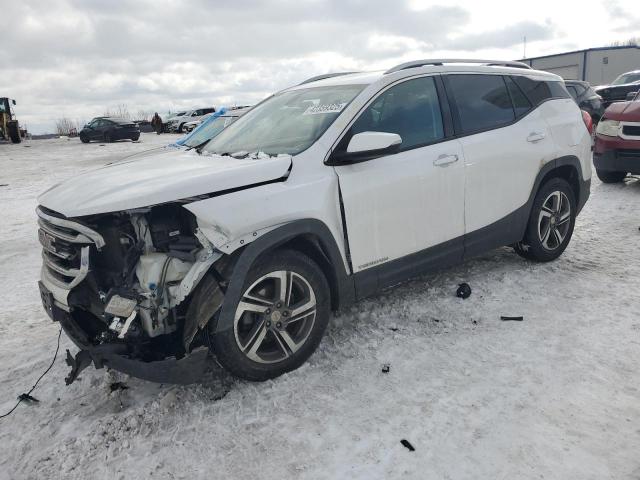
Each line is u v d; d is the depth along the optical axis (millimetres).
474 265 4918
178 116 39656
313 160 3309
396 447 2553
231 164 3254
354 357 3404
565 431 2596
